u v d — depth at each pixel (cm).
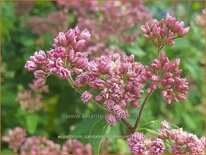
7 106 57
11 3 61
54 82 55
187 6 65
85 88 33
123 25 52
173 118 58
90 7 56
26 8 59
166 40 30
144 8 54
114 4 55
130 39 51
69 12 61
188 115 61
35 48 55
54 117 58
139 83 28
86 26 51
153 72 29
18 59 59
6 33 58
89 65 28
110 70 28
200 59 59
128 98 28
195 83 61
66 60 28
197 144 28
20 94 54
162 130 29
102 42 50
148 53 53
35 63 29
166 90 29
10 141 48
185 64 52
